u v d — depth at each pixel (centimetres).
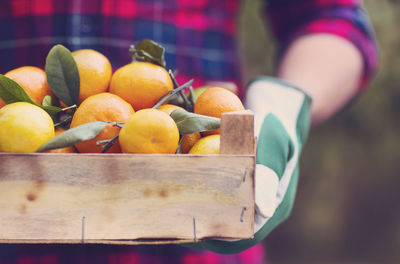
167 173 85
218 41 123
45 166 84
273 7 138
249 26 448
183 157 84
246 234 85
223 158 84
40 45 114
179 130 88
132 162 84
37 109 87
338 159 482
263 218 91
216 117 91
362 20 130
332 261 505
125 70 92
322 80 123
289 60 127
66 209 85
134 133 86
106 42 115
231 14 127
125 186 85
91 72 92
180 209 85
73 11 114
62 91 92
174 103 97
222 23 124
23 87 92
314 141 483
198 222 85
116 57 115
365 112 467
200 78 120
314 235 511
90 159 84
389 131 472
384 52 447
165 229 85
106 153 88
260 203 89
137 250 114
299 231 513
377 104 461
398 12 450
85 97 93
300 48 128
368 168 486
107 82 94
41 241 85
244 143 85
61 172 85
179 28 119
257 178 91
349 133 480
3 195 85
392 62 448
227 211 85
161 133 86
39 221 85
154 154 84
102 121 88
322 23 129
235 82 125
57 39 114
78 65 92
